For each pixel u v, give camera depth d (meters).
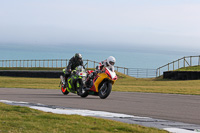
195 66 42.81
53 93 17.83
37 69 64.94
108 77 14.14
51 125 7.19
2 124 7.18
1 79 41.84
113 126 7.34
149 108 11.44
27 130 6.68
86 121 7.80
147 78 44.59
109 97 15.65
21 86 25.50
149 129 7.18
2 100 12.84
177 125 8.07
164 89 22.67
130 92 19.62
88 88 14.83
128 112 10.25
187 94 18.56
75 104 12.20
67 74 16.25
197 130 7.43
